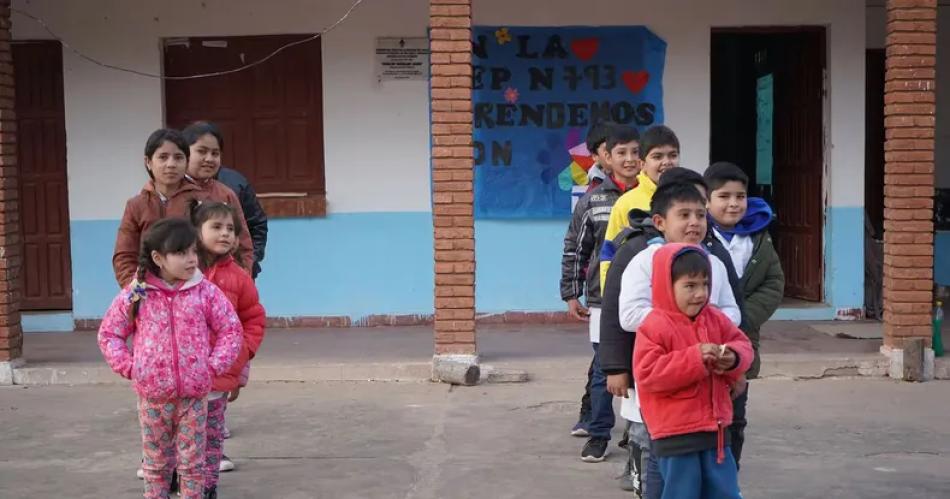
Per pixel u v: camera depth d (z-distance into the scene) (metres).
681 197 4.27
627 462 5.82
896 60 8.00
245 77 10.31
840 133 10.34
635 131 5.92
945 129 11.74
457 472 5.95
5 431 6.91
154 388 4.70
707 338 4.05
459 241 8.08
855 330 9.70
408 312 10.46
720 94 11.90
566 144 10.34
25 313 10.44
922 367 8.12
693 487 4.10
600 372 5.97
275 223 10.38
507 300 10.47
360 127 10.30
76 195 10.28
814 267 10.64
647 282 4.23
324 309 10.43
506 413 7.25
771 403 7.47
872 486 5.64
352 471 6.00
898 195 8.09
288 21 10.20
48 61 10.36
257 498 5.54
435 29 7.95
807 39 10.62
